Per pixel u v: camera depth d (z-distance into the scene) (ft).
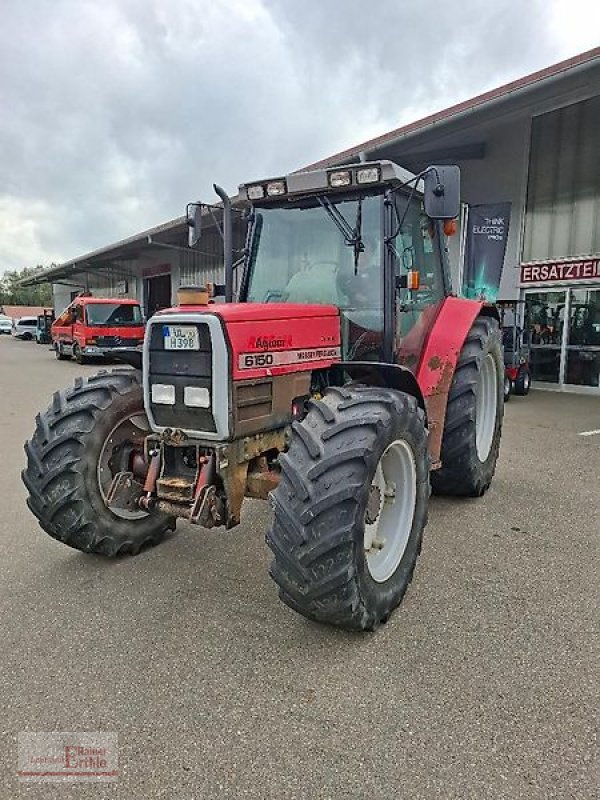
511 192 37.47
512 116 34.30
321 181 11.10
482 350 14.15
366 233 11.18
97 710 7.14
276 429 9.95
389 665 7.96
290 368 10.02
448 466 14.01
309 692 7.43
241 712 7.09
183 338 9.17
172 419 9.56
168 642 8.53
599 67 24.56
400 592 9.19
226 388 8.93
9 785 6.07
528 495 15.08
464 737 6.65
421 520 9.85
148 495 9.93
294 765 6.28
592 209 33.83
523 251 37.29
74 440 10.44
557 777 6.08
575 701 7.23
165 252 73.00
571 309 35.17
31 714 7.09
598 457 18.94
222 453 9.12
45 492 10.43
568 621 9.04
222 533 12.64
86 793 5.97
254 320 9.37
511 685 7.53
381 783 6.04
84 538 10.71
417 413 9.62
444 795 5.88
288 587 7.99
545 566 10.96
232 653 8.25
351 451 8.00
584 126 33.73
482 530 12.75
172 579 10.53
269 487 9.50
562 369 35.73
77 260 84.48
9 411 28.66
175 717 7.02
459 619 9.11
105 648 8.40
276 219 12.09
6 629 8.92
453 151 38.14
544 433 22.71
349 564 7.84
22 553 11.75
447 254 14.08
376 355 11.21
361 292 11.25
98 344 54.75
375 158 37.14
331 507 7.79
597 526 12.94
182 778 6.14
